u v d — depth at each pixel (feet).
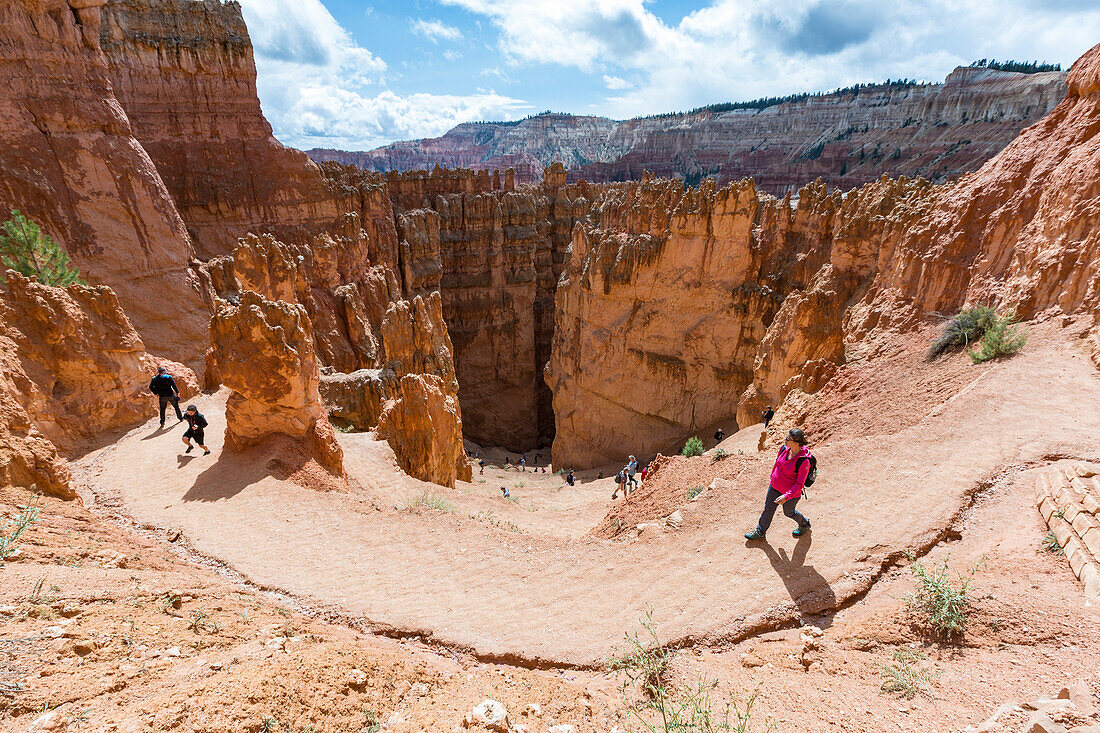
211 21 130.21
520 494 102.06
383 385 90.89
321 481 47.88
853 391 59.26
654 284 134.00
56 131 91.09
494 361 222.07
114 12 119.55
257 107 139.64
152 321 98.94
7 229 67.51
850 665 20.25
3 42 85.40
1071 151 55.83
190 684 15.87
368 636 26.96
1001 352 47.85
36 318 52.95
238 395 50.78
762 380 87.15
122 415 59.26
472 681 21.56
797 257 118.62
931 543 28.22
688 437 135.44
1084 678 15.96
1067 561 23.22
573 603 29.09
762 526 31.14
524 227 222.89
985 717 15.58
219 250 133.80
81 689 14.67
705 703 19.17
